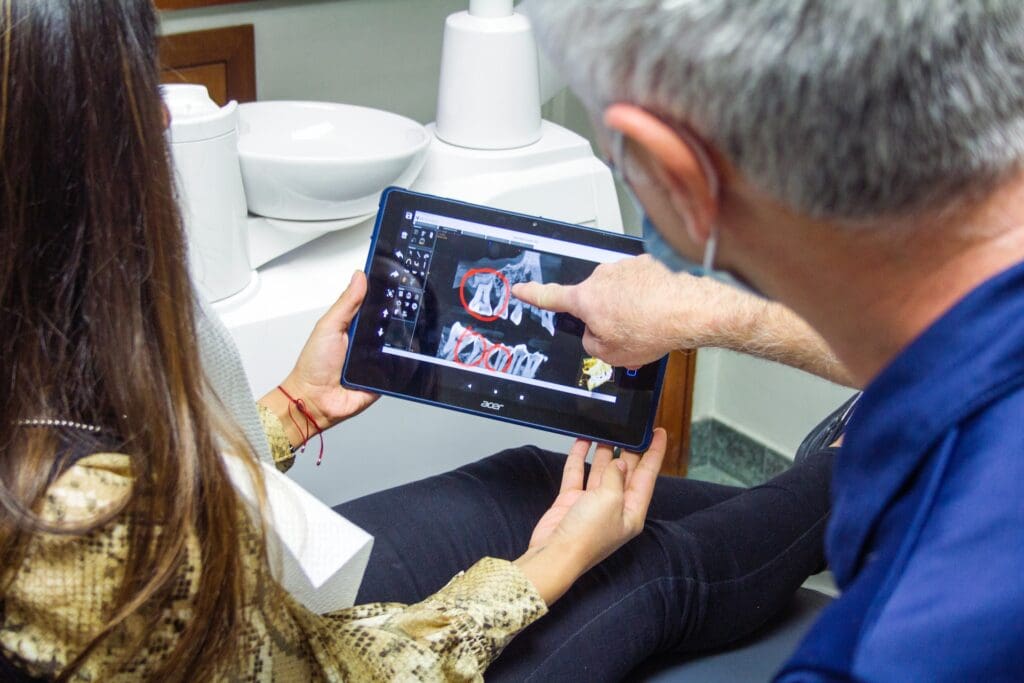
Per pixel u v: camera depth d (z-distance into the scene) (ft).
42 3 1.73
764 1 1.39
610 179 4.24
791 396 5.74
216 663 1.94
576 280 3.16
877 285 1.60
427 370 3.16
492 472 3.40
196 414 1.92
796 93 1.40
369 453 3.85
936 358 1.51
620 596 2.94
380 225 3.15
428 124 4.39
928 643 1.40
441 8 4.61
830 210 1.49
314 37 4.31
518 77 3.97
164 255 1.91
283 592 2.04
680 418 5.94
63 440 1.85
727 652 3.18
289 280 3.65
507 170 4.05
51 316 1.87
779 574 3.21
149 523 1.84
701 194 1.57
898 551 1.48
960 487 1.45
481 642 2.40
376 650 2.23
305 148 3.73
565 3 1.59
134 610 1.81
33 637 1.88
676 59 1.46
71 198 1.83
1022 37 1.40
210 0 3.91
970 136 1.41
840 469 1.67
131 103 1.83
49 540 1.79
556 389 3.14
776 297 1.74
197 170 3.17
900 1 1.34
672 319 2.88
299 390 3.25
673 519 3.53
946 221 1.50
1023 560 1.38
